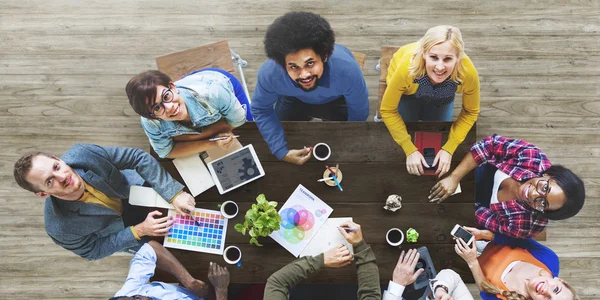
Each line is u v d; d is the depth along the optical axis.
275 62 1.87
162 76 1.97
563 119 3.04
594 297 2.95
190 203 2.16
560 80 3.06
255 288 2.36
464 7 3.08
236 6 3.11
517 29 3.08
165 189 2.15
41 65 3.12
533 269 2.26
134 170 2.31
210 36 3.10
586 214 2.98
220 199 2.19
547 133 3.04
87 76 3.11
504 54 3.07
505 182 2.33
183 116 2.06
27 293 3.01
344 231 2.09
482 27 3.08
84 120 3.09
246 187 2.19
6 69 3.12
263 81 2.05
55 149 3.08
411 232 2.13
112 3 3.12
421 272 2.10
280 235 2.15
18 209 3.05
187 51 2.56
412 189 2.18
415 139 2.19
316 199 2.18
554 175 2.20
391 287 2.09
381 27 3.08
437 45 1.82
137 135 3.08
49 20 3.12
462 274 2.18
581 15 3.08
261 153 2.20
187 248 2.15
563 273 2.96
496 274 2.25
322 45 1.73
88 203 2.09
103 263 3.02
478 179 2.43
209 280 2.13
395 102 2.11
